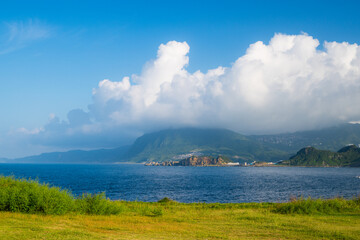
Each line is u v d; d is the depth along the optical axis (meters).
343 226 20.31
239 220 23.03
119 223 20.06
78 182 119.19
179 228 18.95
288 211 26.95
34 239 13.37
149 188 93.56
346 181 138.25
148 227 18.89
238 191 83.38
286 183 119.56
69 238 13.91
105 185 105.31
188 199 64.19
